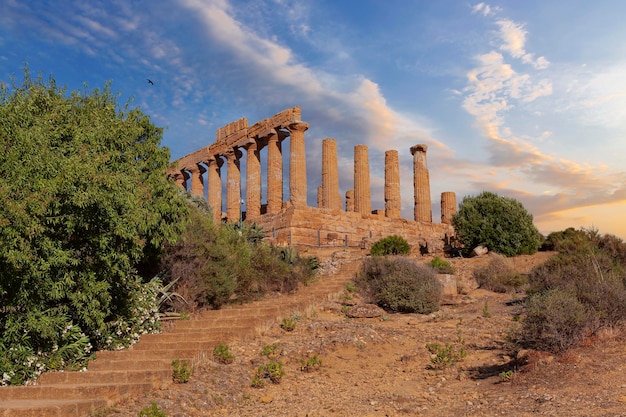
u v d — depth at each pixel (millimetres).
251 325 16031
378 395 11180
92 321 13578
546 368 10906
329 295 21422
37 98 14188
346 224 40719
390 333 16594
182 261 18469
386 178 45000
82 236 13148
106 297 13648
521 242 31906
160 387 11391
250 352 14172
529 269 27688
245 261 21219
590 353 11266
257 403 10883
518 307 19656
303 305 19078
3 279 11203
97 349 14000
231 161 46875
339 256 30875
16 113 12305
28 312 11820
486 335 15898
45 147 12094
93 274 13180
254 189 44250
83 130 14195
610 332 12188
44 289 11992
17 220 10844
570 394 9141
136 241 14273
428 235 45781
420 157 46938
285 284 22781
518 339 13000
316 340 15195
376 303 21219
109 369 12656
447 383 11875
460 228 33125
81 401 9922
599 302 13000
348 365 13688
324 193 42562
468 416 9000
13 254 10773
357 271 25203
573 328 11977
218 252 19422
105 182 12656
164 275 17922
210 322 16266
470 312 20000
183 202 18047
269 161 42688
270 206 42125
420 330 17266
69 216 12148
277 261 23438
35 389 10547
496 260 27047
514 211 32312
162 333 15414
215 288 18547
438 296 21156
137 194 14852
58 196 11914
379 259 24125
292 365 13523
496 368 12328
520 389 10125
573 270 18953
